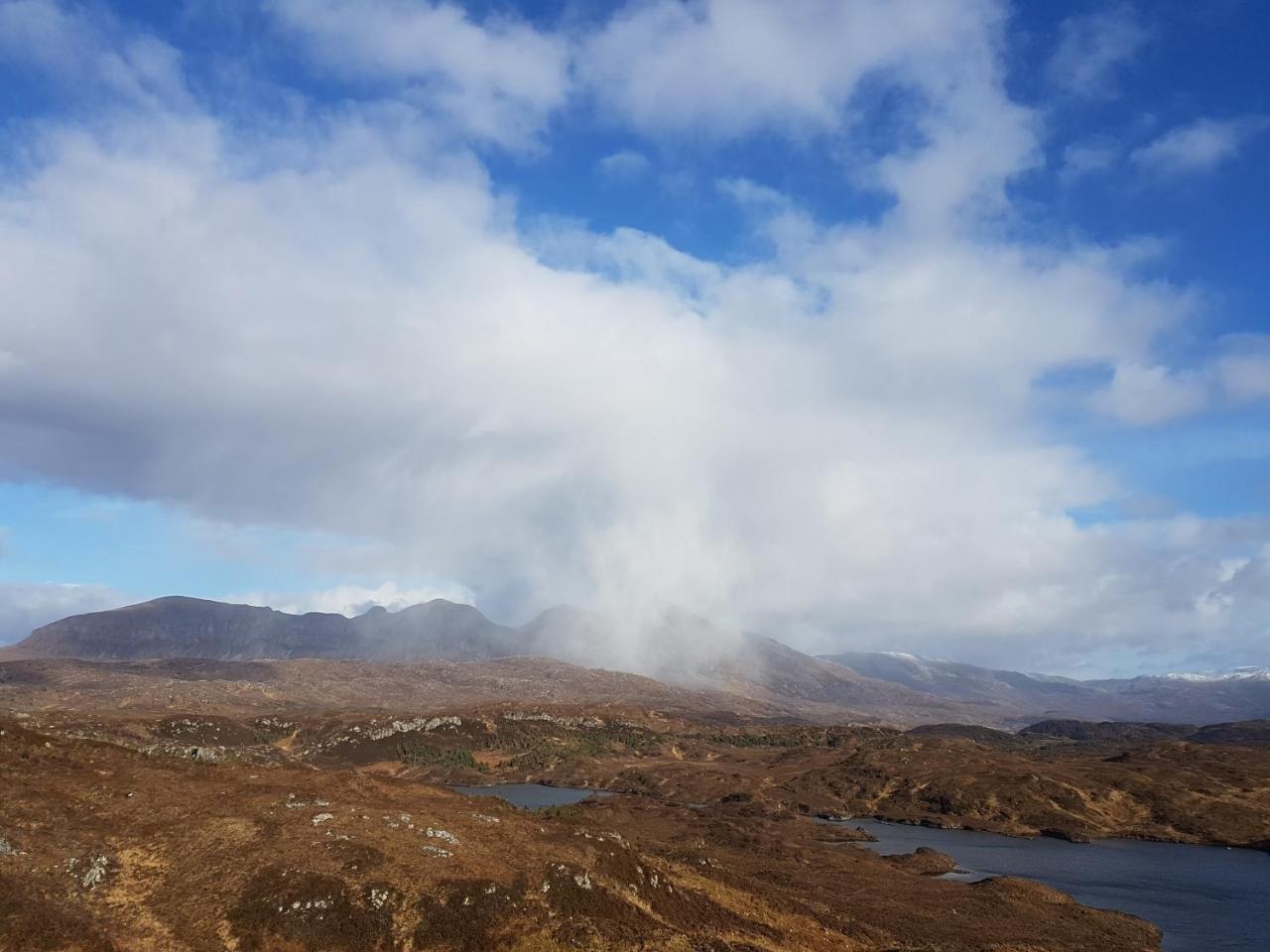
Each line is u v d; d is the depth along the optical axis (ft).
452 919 262.67
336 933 246.88
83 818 290.97
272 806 322.34
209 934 236.43
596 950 265.95
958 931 404.36
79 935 218.18
